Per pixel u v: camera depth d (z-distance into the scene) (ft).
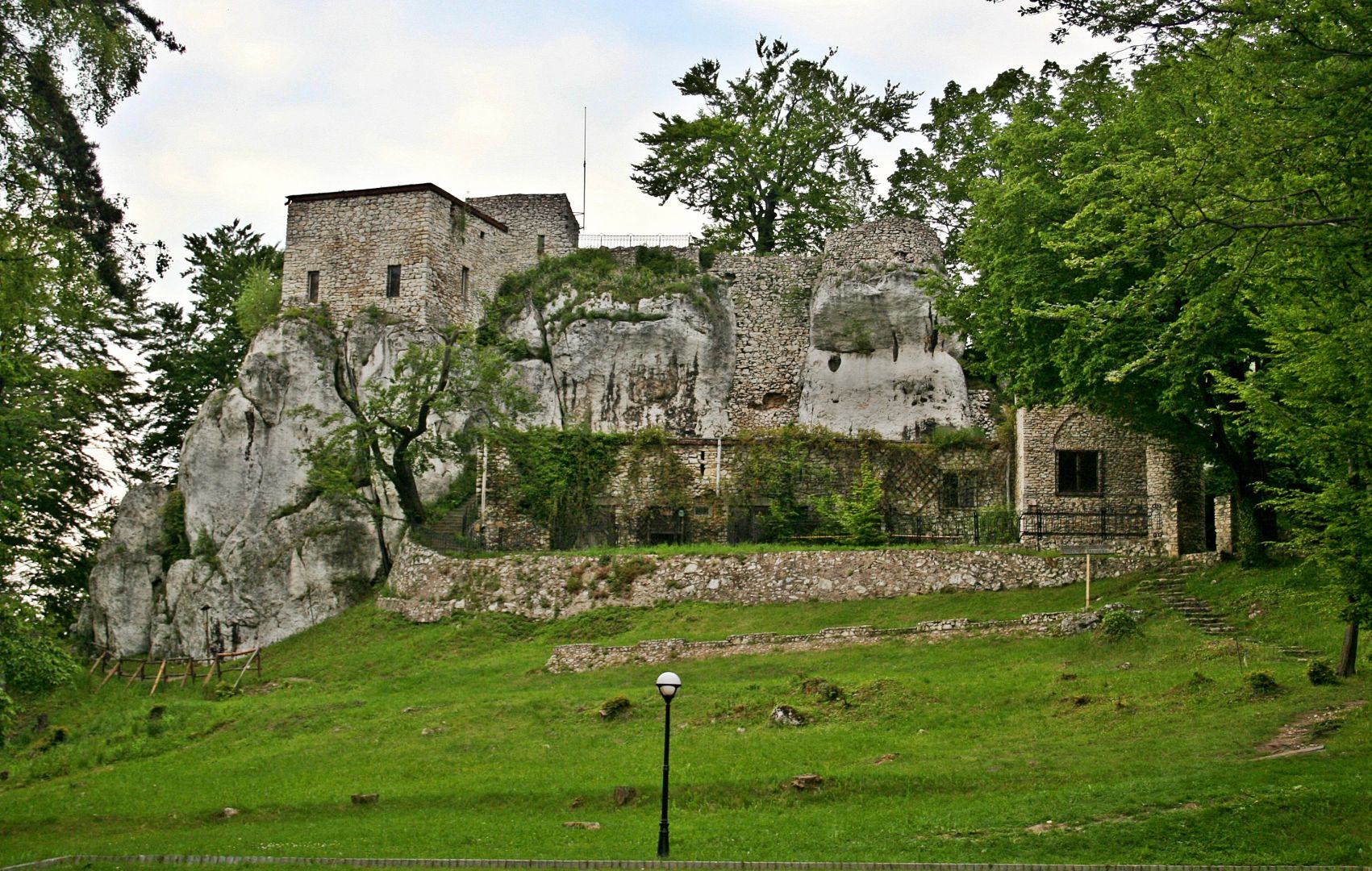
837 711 84.23
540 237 170.71
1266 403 70.03
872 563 115.44
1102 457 126.00
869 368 154.61
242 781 84.48
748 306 164.25
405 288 157.58
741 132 179.63
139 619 146.82
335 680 115.55
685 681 96.84
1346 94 52.24
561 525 139.95
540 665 107.65
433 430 144.56
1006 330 110.01
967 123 177.88
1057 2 58.75
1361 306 57.88
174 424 174.60
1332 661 82.99
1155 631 93.71
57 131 82.53
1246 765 65.16
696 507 139.44
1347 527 66.59
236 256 186.50
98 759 96.48
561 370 156.56
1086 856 57.06
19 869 67.97
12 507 104.94
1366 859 53.31
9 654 95.61
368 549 140.36
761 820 67.05
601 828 67.72
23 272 80.94
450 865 62.54
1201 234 57.16
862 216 182.19
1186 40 58.54
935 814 65.00
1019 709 81.30
